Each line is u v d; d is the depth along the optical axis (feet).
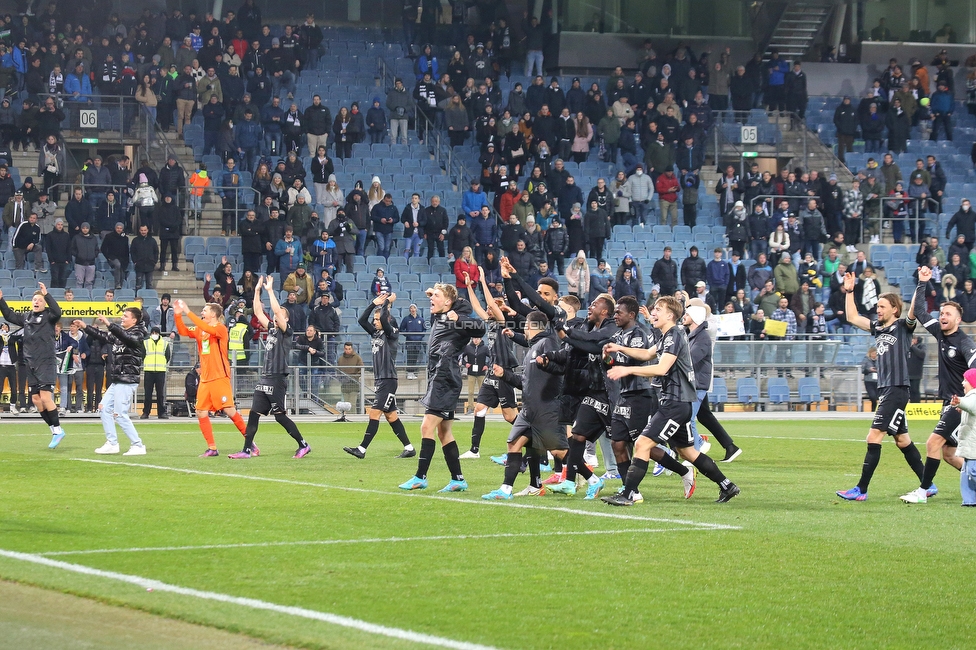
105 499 42.22
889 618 25.12
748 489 48.55
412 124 141.69
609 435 46.24
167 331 103.24
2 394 98.89
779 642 23.12
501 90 148.46
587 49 155.22
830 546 33.68
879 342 45.44
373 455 63.00
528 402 43.57
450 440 45.80
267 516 38.19
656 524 37.45
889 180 140.26
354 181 133.59
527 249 120.16
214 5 146.20
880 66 163.12
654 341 41.93
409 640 22.54
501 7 148.46
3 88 126.93
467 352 73.36
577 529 36.14
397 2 155.02
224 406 60.85
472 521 37.55
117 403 61.16
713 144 146.30
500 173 126.72
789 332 117.39
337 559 30.60
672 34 157.07
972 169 153.17
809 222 127.85
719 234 136.05
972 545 34.19
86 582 27.17
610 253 131.54
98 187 119.65
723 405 112.68
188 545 32.40
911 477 54.44
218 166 129.59
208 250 121.29
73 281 115.96
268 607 24.98
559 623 24.17
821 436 81.82
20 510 39.09
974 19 165.17
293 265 115.24
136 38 132.36
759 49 160.35
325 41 150.30
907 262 136.26
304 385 105.29
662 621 24.56
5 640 22.21
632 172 137.59
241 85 130.31
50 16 130.72
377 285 111.24
